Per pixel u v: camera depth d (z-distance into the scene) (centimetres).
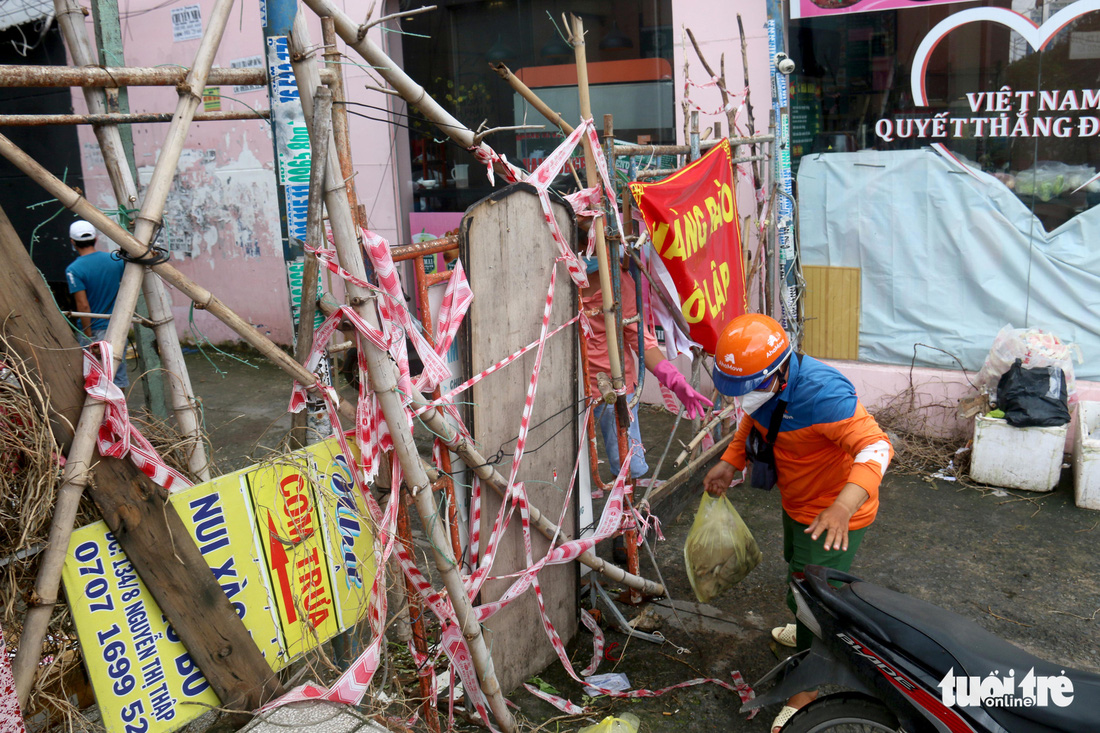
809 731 251
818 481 290
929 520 457
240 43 826
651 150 387
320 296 249
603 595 358
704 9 603
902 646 228
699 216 377
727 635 360
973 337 545
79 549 196
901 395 564
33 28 943
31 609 187
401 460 240
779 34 533
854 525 286
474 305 277
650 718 307
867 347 580
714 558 329
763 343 275
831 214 569
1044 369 489
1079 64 486
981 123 518
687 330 392
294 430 258
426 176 757
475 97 726
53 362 190
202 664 218
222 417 678
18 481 188
